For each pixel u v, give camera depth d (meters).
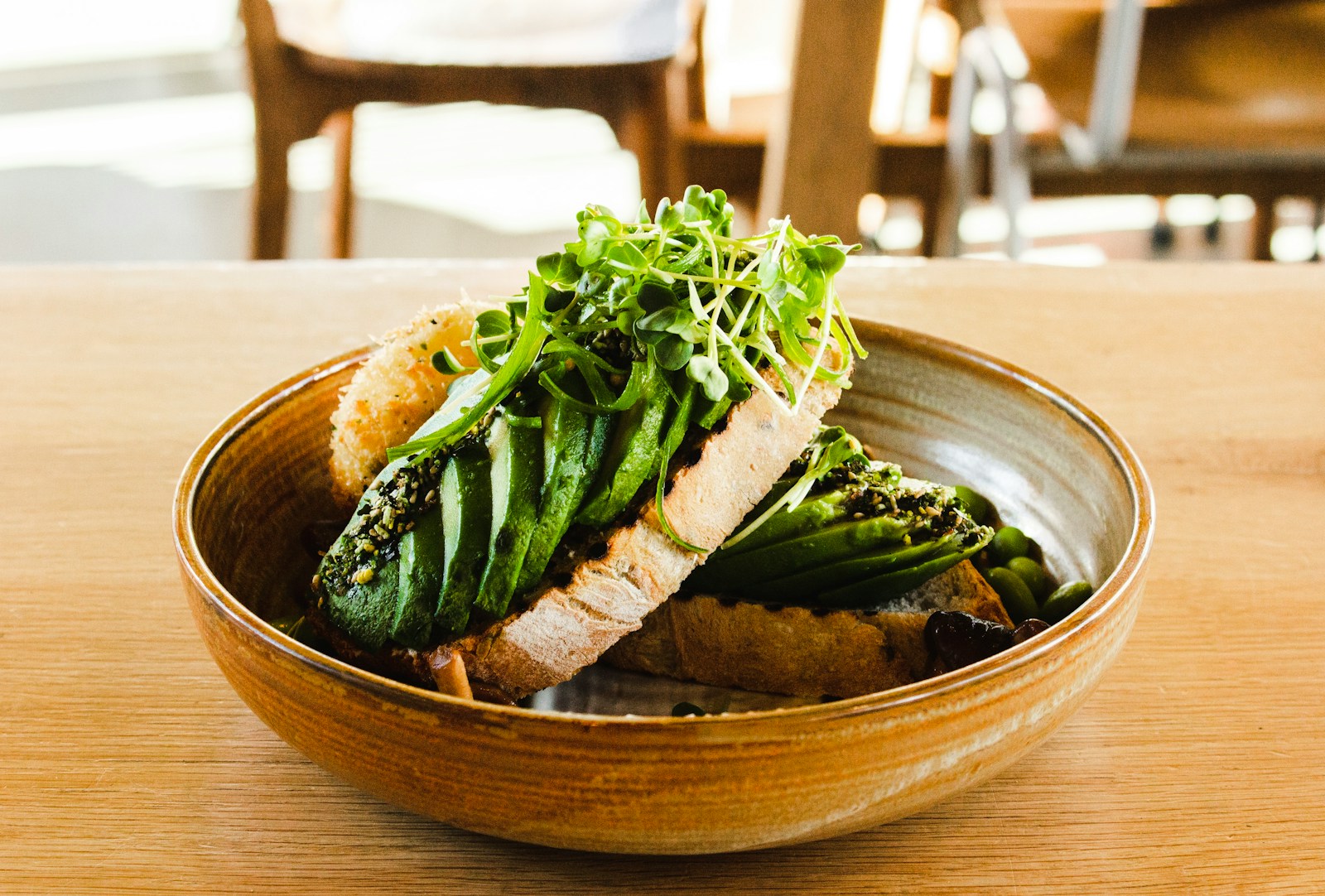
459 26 1.15
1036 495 0.59
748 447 0.54
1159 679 0.56
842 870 0.51
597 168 2.11
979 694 0.48
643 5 1.16
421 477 0.54
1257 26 1.21
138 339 0.75
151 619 0.58
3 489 0.64
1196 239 1.85
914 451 0.62
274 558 0.58
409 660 0.53
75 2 2.88
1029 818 0.52
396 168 2.10
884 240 1.82
